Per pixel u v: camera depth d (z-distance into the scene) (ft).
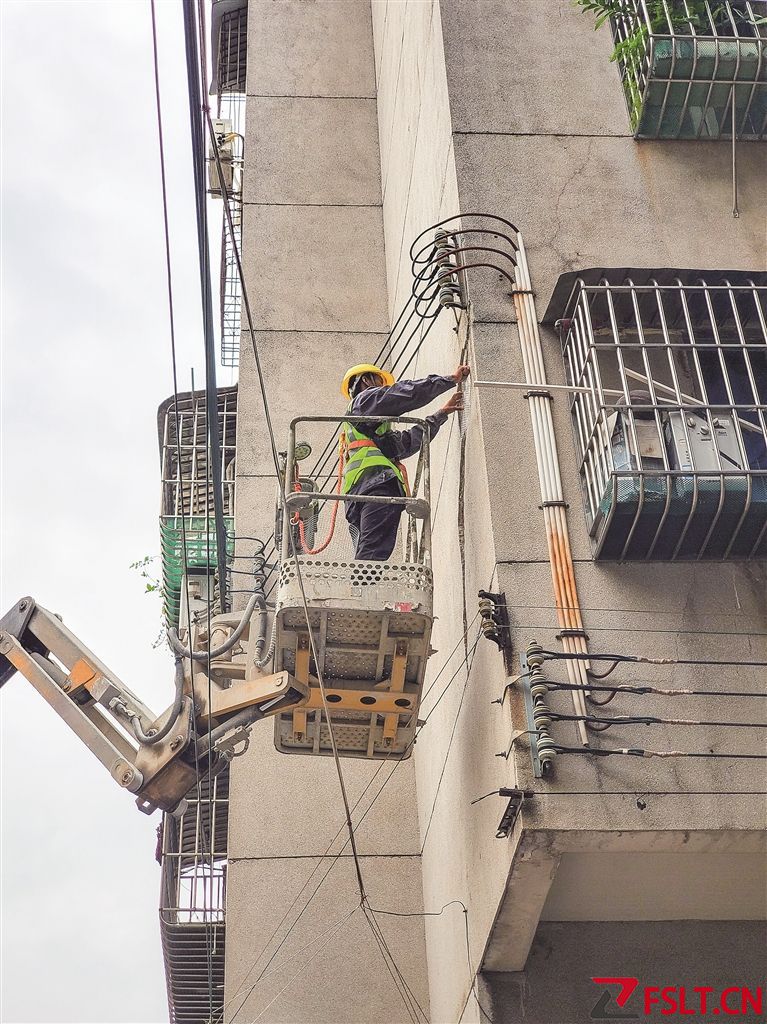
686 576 26.86
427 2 38.55
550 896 26.25
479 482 28.76
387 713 29.04
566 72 34.32
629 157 32.91
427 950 36.63
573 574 26.58
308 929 37.27
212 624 30.76
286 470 27.55
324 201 54.39
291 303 50.90
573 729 24.70
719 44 31.91
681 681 25.49
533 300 30.27
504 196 32.01
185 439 48.91
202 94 18.95
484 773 27.20
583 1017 26.22
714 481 25.82
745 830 23.86
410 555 28.63
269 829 38.96
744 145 33.42
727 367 29.66
